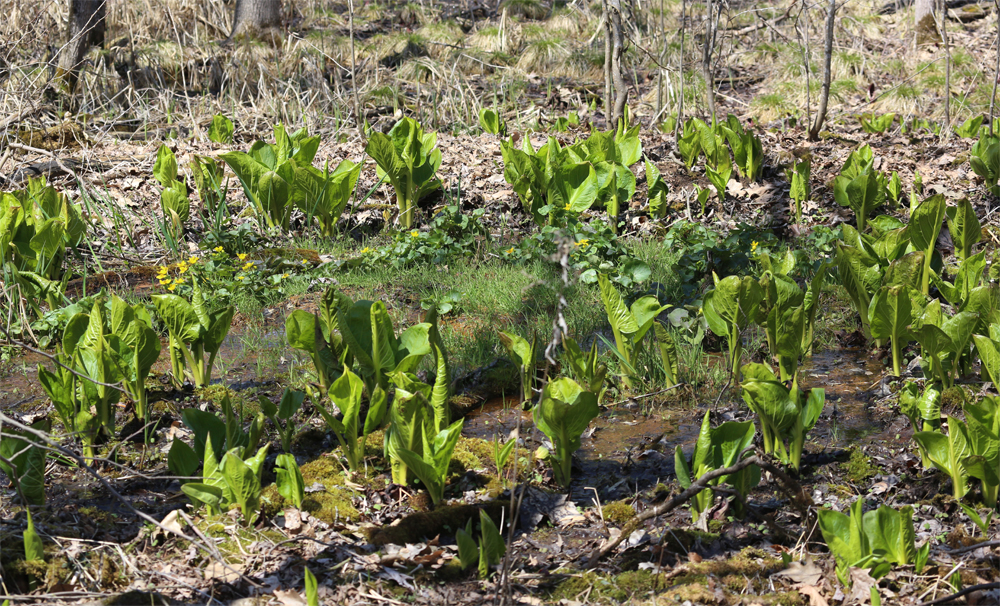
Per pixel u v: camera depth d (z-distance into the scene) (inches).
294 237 276.1
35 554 111.2
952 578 107.3
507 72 542.3
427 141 284.0
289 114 436.1
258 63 483.2
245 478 120.0
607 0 372.2
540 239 251.9
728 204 299.7
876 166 331.3
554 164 274.5
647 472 142.9
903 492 132.0
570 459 137.7
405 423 127.2
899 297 162.2
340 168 271.4
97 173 324.2
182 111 449.7
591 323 202.2
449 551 119.6
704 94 484.7
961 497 126.6
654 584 111.3
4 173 312.0
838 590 107.3
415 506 131.4
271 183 265.0
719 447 124.5
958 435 123.5
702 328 182.9
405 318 210.5
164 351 195.3
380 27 651.5
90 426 141.9
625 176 278.2
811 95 496.1
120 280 237.9
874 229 231.0
